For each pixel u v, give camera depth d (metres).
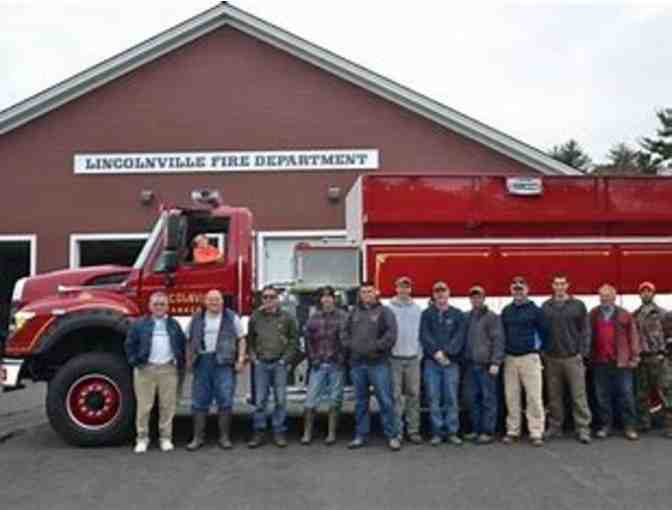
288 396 9.94
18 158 19.70
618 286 10.23
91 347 9.97
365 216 10.04
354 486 7.52
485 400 9.68
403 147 19.56
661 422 10.83
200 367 9.44
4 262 19.80
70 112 19.77
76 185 19.62
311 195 19.50
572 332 9.72
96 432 9.46
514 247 10.17
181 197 19.55
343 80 19.67
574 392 9.73
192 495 7.25
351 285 10.15
